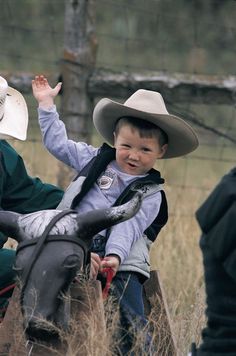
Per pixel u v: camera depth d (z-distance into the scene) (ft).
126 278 29.45
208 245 24.43
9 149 31.89
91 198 30.07
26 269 25.64
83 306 26.89
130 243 29.01
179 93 46.52
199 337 33.17
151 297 30.42
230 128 59.36
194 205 47.50
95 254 27.61
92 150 31.63
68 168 45.62
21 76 46.65
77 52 46.42
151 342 28.78
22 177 31.81
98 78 46.39
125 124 30.37
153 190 29.91
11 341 26.63
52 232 26.03
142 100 31.12
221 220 24.04
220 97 46.60
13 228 26.43
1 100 30.96
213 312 24.64
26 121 31.83
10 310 26.66
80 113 46.34
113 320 27.27
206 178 55.67
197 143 31.42
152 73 46.73
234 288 24.32
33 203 31.94
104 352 26.35
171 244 43.65
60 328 25.68
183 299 39.60
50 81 46.60
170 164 65.41
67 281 25.64
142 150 30.25
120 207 26.32
